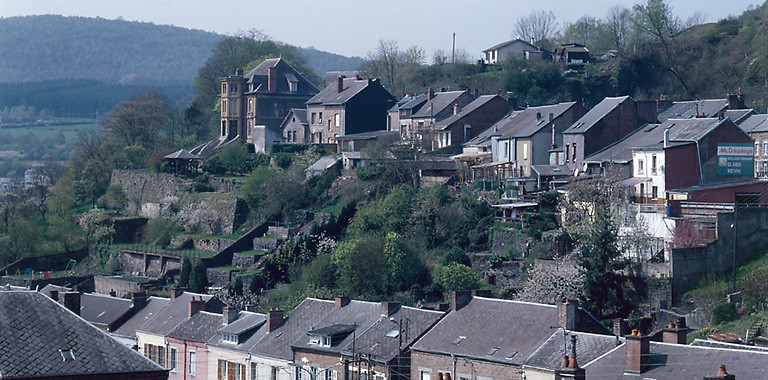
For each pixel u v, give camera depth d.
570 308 77.25
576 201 119.00
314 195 162.75
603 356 67.81
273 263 139.12
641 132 140.25
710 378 55.69
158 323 105.19
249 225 166.12
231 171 190.38
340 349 86.75
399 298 118.50
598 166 138.12
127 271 165.88
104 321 109.06
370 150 164.75
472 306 86.62
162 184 188.75
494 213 132.62
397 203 138.12
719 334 82.62
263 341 94.81
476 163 158.25
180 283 145.50
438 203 138.12
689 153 124.81
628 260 105.88
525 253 121.31
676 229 105.81
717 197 118.69
